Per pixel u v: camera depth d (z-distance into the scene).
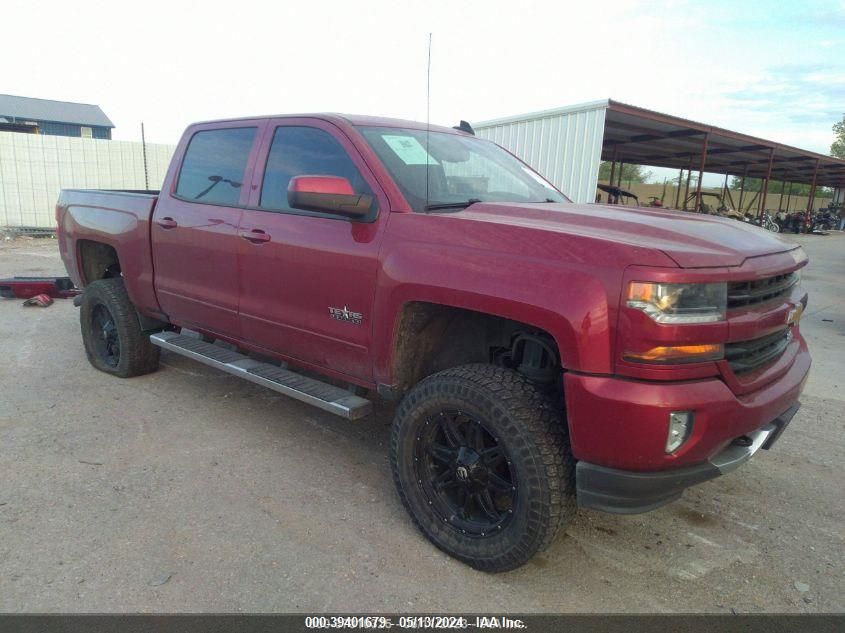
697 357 2.29
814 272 14.34
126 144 17.28
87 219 5.12
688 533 3.18
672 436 2.29
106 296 4.96
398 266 2.91
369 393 5.07
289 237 3.46
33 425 4.16
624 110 13.79
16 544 2.83
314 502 3.32
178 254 4.27
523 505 2.56
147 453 3.82
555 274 2.42
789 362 2.91
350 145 3.33
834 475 3.85
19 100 54.28
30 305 7.73
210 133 4.25
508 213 3.03
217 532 3.00
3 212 16.33
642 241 2.46
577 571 2.83
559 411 2.63
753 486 3.70
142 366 5.11
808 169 34.09
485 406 2.62
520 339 2.81
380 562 2.82
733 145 23.55
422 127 3.88
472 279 2.64
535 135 13.44
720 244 2.53
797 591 2.74
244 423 4.34
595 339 2.31
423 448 2.96
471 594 2.63
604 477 2.38
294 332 3.56
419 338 3.11
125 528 3.00
